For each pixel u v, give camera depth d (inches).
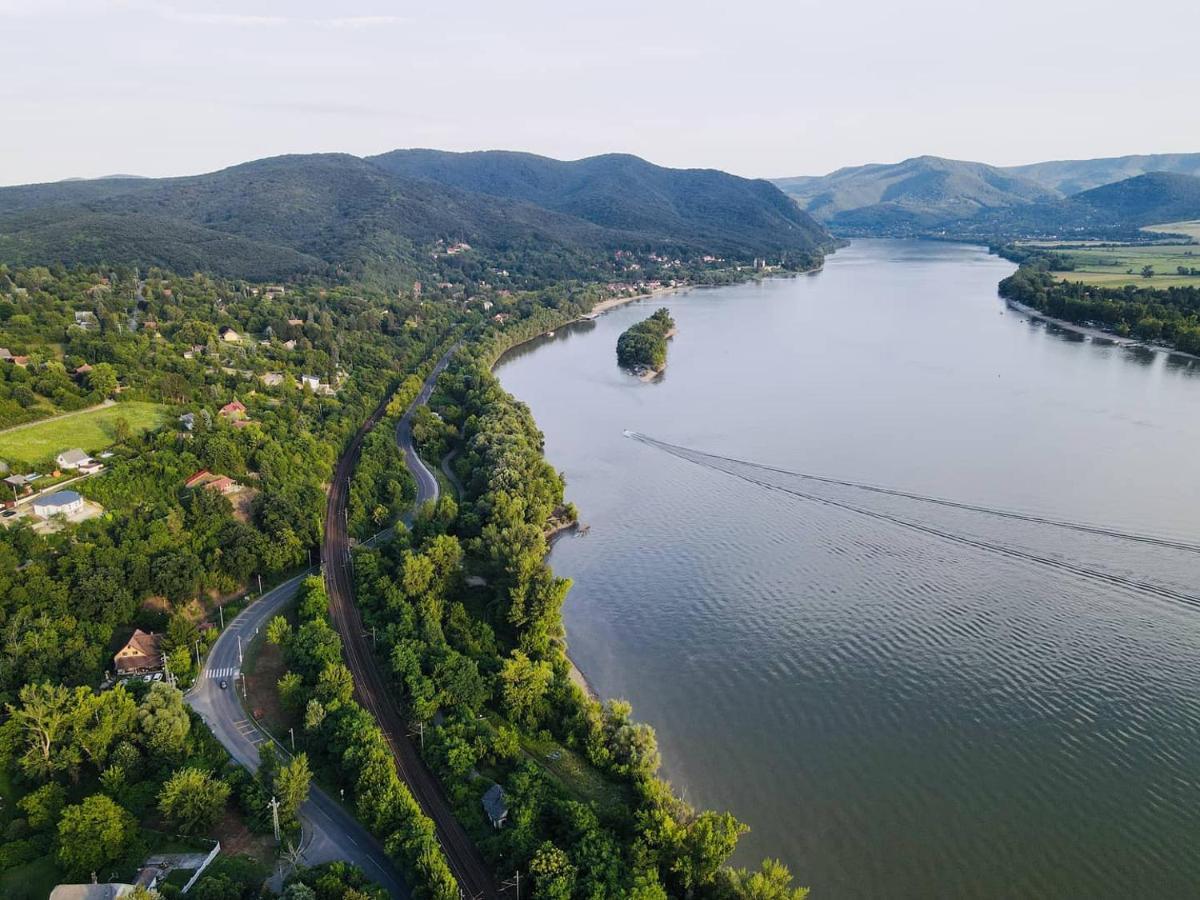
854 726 5319.9
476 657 5826.8
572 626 6545.3
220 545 6801.2
